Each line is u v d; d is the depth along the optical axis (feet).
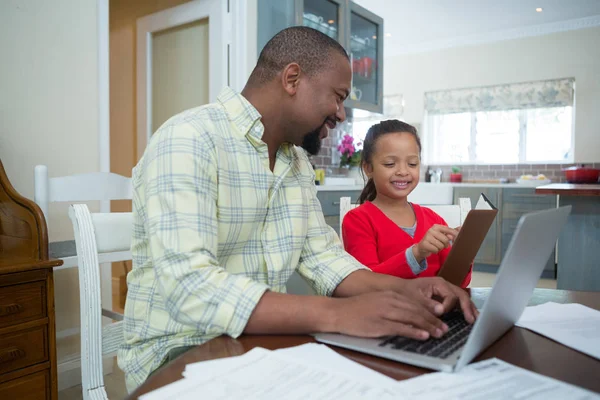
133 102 10.28
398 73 19.75
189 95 9.36
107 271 7.59
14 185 6.34
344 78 2.97
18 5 6.34
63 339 6.79
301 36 2.91
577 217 8.98
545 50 16.94
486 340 2.01
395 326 2.15
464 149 19.06
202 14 8.96
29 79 6.48
